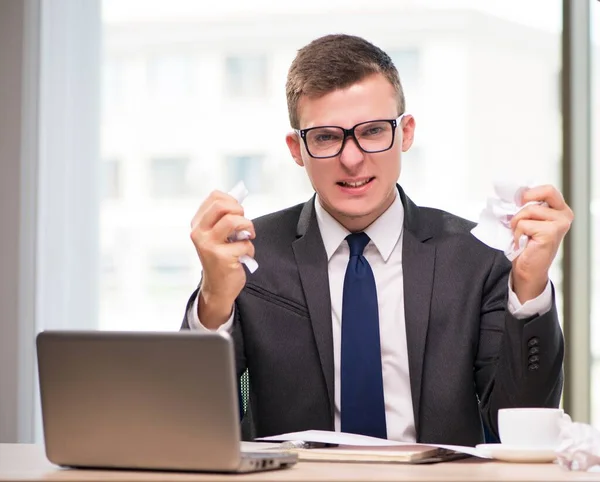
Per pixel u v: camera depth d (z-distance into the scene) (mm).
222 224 1516
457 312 1736
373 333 1712
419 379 1703
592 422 3045
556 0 3084
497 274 1771
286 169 3572
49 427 1178
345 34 1779
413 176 3520
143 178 3488
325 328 1740
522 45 3277
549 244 1474
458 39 3432
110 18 3477
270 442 1536
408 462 1257
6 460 1315
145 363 1120
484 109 3434
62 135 3246
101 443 1151
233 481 1043
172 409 1111
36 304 3166
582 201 3064
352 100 1691
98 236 3270
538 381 1500
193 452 1105
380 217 1806
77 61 3281
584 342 3053
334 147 1703
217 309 1574
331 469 1176
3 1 3244
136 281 3426
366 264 1765
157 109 3555
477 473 1125
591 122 3076
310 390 1727
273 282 1792
